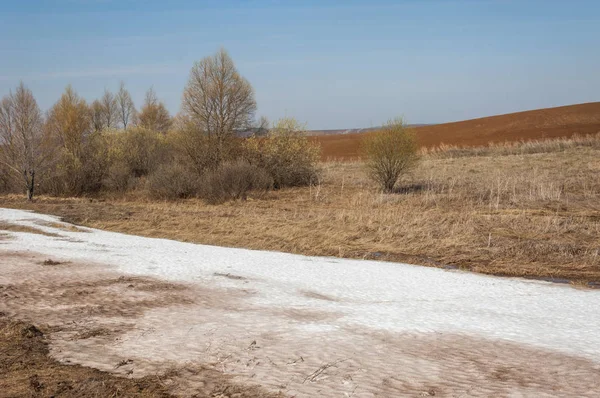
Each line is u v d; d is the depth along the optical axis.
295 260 15.91
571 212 22.47
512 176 30.84
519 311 10.23
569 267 15.27
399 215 22.67
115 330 8.56
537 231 19.50
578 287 12.96
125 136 42.62
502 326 8.99
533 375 6.69
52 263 13.96
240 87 36.34
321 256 17.14
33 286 11.46
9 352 7.57
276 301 10.66
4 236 18.73
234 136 36.62
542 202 24.52
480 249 17.30
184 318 9.23
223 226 21.81
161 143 42.94
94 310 9.74
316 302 10.67
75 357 7.41
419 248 17.77
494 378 6.59
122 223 23.09
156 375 6.74
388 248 17.92
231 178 30.69
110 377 6.69
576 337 8.39
